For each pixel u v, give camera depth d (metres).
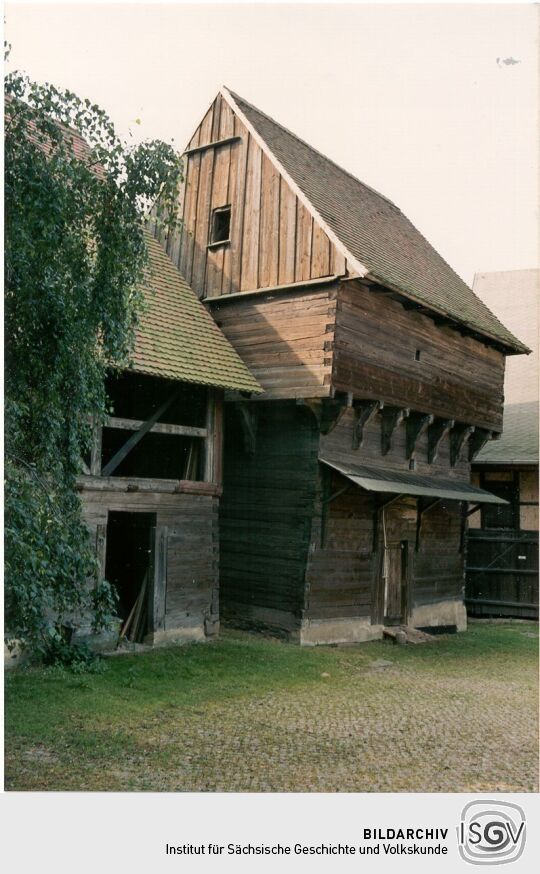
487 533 20.33
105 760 7.21
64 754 7.29
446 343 16.78
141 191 7.32
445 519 18.28
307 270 13.75
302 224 13.95
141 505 12.12
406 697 10.62
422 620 17.16
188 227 15.71
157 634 12.23
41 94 6.82
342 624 14.63
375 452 15.41
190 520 12.94
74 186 7.11
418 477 16.25
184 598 12.77
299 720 9.05
